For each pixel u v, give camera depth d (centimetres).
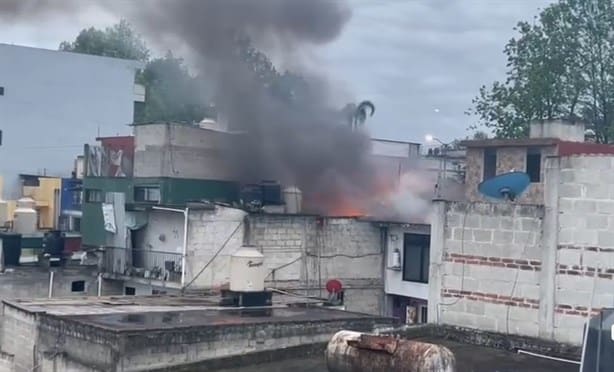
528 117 3903
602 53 3934
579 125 3047
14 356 1905
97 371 1516
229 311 1895
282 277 2883
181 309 1908
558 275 1363
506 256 1432
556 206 1369
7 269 2895
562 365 1281
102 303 2047
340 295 2905
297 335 1741
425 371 909
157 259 2919
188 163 3158
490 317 1448
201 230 2770
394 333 1476
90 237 3281
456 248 1502
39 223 3909
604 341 927
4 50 4444
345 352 978
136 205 2994
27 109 4534
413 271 3019
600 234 1319
